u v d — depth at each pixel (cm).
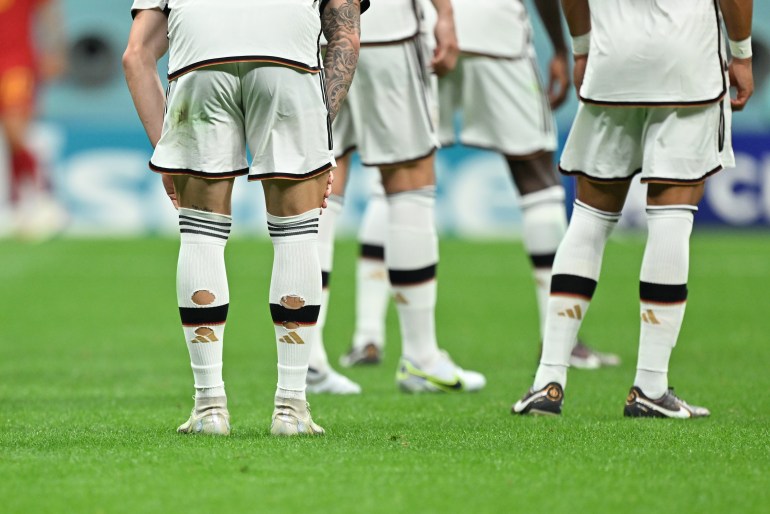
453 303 3259
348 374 2138
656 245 1511
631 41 1466
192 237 1317
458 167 5094
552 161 2217
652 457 1209
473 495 1032
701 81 1457
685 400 1722
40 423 1486
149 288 3581
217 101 1278
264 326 2822
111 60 6219
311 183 1306
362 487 1059
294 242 1320
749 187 5209
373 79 1830
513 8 2183
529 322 2889
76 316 2981
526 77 2191
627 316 2998
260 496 1023
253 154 1298
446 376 1856
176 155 1291
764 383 1914
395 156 1848
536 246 2200
